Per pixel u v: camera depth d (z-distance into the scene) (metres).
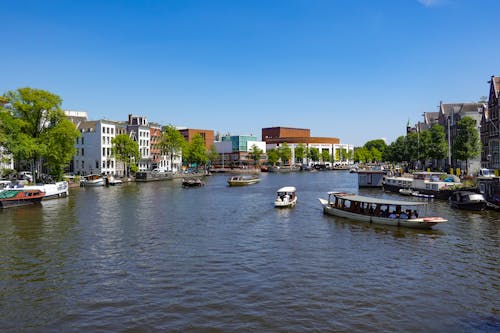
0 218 45.69
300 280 24.42
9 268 26.84
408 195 69.75
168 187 90.50
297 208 54.44
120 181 99.56
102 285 23.67
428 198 64.56
